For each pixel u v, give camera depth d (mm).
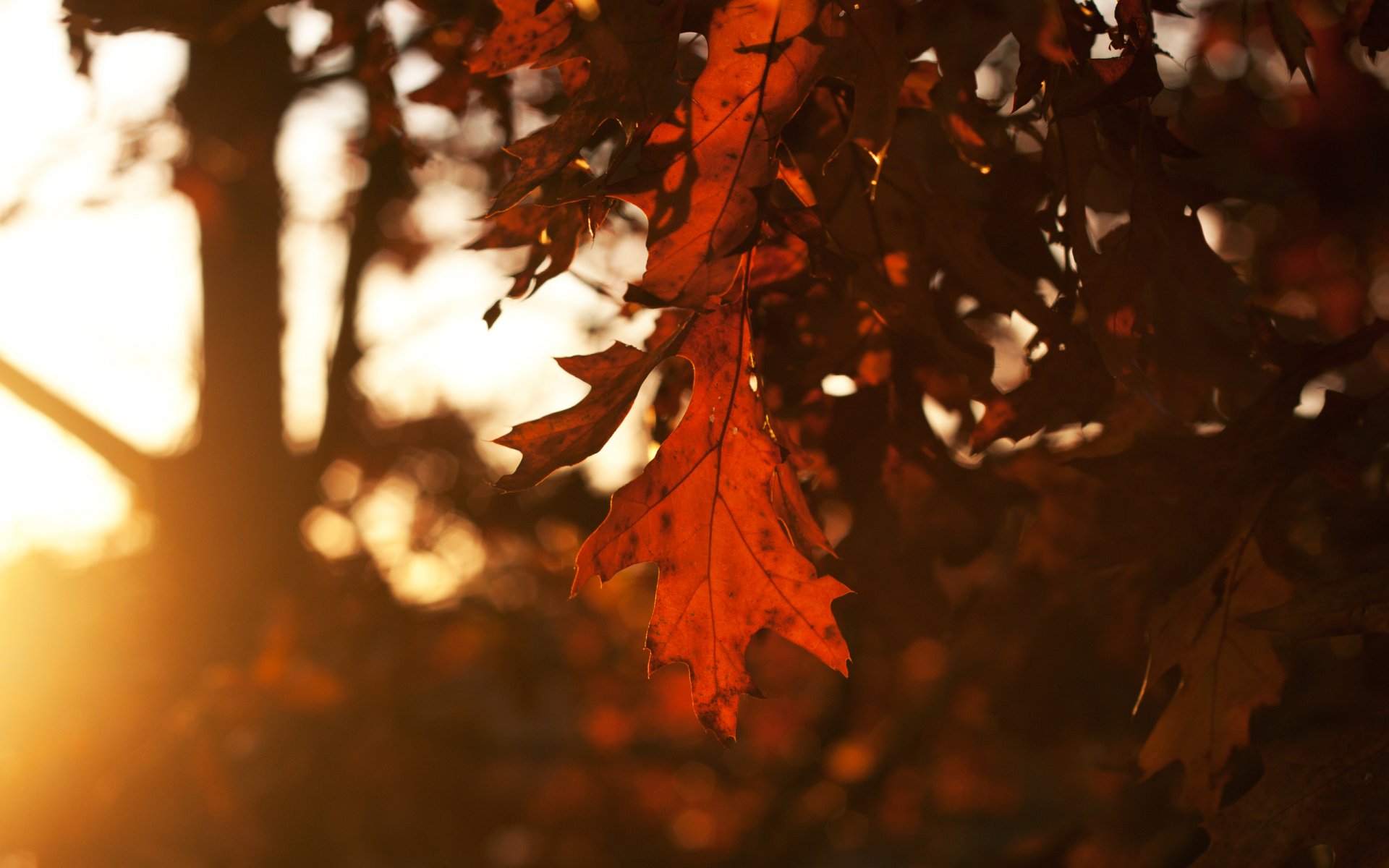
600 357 1078
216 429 3283
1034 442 1295
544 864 4316
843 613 1330
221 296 3287
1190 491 1169
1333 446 1156
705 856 4469
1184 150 1101
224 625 2965
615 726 4336
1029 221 1162
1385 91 1268
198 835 2484
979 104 1139
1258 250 1314
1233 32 1283
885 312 1122
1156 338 1239
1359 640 1384
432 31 1251
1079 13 1070
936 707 2951
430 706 3418
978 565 1762
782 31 1065
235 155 2678
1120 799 1581
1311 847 1115
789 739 4535
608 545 1081
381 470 3807
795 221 1080
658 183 1062
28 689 2488
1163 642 1171
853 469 1202
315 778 2912
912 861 3941
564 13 1080
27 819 2363
